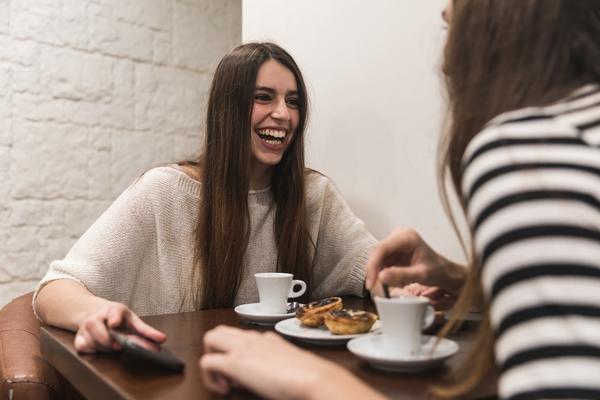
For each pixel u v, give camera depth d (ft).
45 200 7.07
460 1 1.79
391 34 4.76
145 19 7.88
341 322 2.72
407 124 4.66
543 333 1.21
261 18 6.15
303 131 4.81
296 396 1.47
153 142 8.00
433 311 2.65
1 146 6.75
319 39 5.49
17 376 3.19
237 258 4.52
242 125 4.48
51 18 7.07
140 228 4.26
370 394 1.42
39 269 7.04
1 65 6.73
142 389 2.06
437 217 4.45
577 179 1.29
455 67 1.81
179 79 8.25
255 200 4.76
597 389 1.15
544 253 1.25
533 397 1.18
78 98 7.30
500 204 1.33
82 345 2.58
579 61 1.60
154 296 4.44
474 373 1.82
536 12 1.60
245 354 1.67
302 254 4.86
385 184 4.91
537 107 1.53
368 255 4.71
